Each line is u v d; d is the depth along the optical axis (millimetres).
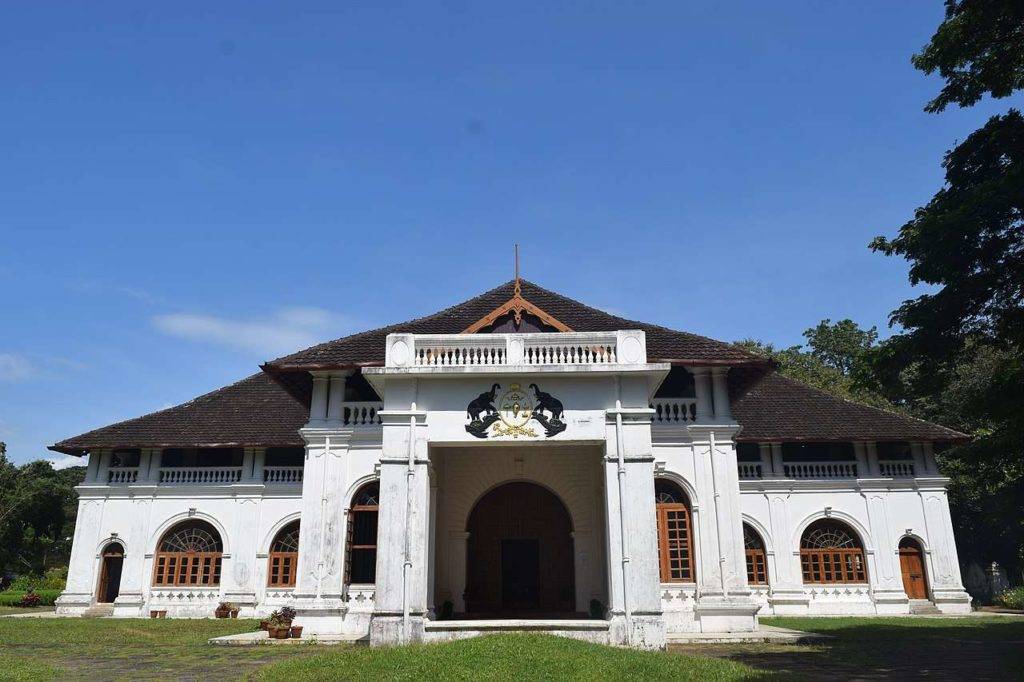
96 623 23656
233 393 31344
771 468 28625
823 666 12875
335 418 20219
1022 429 14516
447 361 15773
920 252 15141
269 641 16766
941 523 28047
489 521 20828
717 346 20828
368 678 10336
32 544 46875
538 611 19766
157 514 28531
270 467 28844
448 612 18719
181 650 15664
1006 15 14484
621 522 14477
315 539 19219
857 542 28125
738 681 10375
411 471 14852
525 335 15812
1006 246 14320
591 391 15352
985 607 31703
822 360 52625
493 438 15117
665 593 19078
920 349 15656
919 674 11914
